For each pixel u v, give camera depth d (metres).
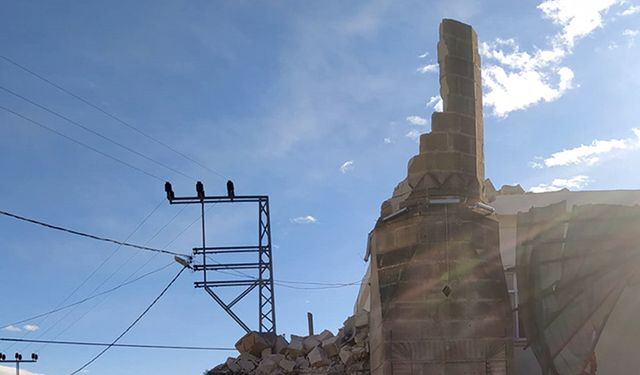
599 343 17.95
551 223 17.03
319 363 21.44
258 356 23.59
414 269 16.75
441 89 17.64
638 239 16.62
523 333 17.88
